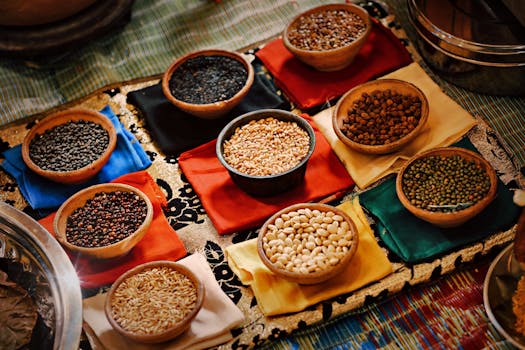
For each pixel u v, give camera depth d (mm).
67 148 974
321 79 1029
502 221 848
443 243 841
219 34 1126
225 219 898
